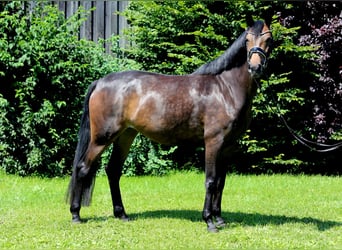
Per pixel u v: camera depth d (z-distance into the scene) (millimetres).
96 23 12633
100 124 6172
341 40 10867
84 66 10156
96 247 5203
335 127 11258
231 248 5184
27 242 5363
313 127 11320
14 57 9945
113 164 6512
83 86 10539
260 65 5449
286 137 11625
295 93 11000
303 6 11336
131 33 12117
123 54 12125
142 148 10523
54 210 6992
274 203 7824
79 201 6223
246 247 5234
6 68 9961
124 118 6160
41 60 10031
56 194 8273
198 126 5934
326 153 11914
